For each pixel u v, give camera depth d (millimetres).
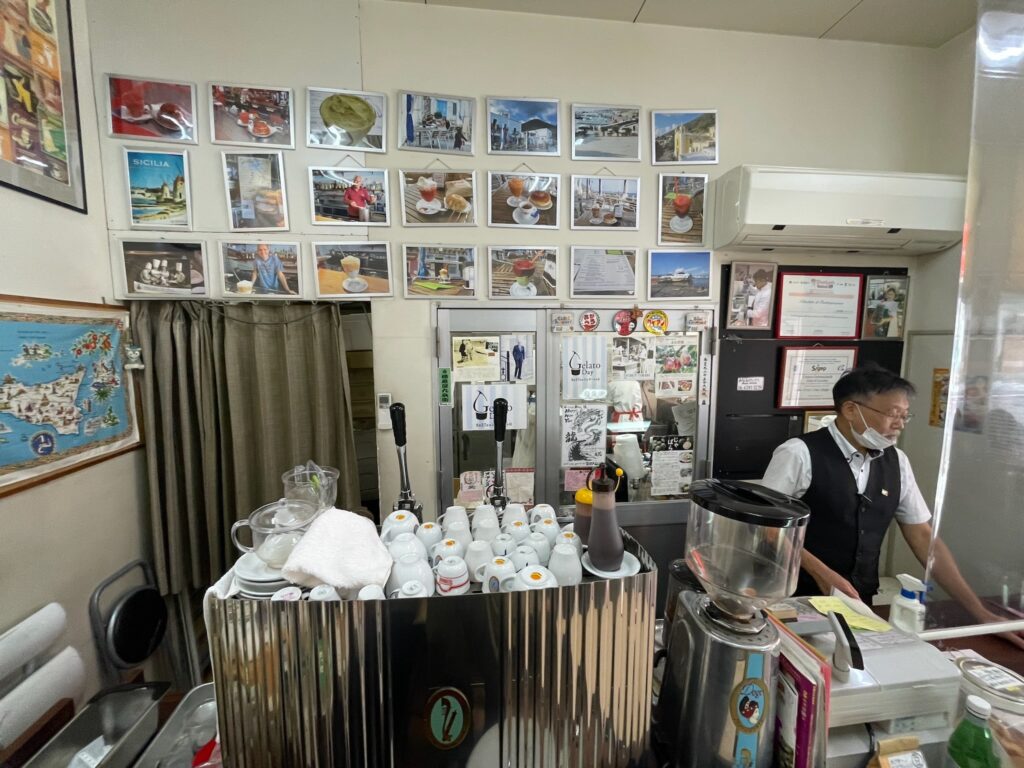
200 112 1433
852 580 1235
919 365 1810
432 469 1657
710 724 585
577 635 558
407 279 1575
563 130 1613
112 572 1369
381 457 1632
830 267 1784
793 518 553
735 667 571
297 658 536
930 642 825
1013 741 546
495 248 1608
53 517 1165
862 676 618
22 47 1100
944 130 1746
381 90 1519
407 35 1512
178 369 1495
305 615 529
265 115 1462
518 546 706
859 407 1198
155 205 1430
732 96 1680
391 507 1644
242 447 1540
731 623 597
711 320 1732
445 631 542
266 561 640
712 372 1760
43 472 1131
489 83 1565
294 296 1523
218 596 557
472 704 554
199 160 1447
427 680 547
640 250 1687
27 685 945
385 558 635
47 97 1178
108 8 1354
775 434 1827
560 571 624
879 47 1745
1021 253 755
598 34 1601
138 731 683
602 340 1703
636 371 1730
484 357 1650
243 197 1475
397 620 536
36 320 1119
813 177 1482
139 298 1432
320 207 1515
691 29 1643
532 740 571
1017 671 763
